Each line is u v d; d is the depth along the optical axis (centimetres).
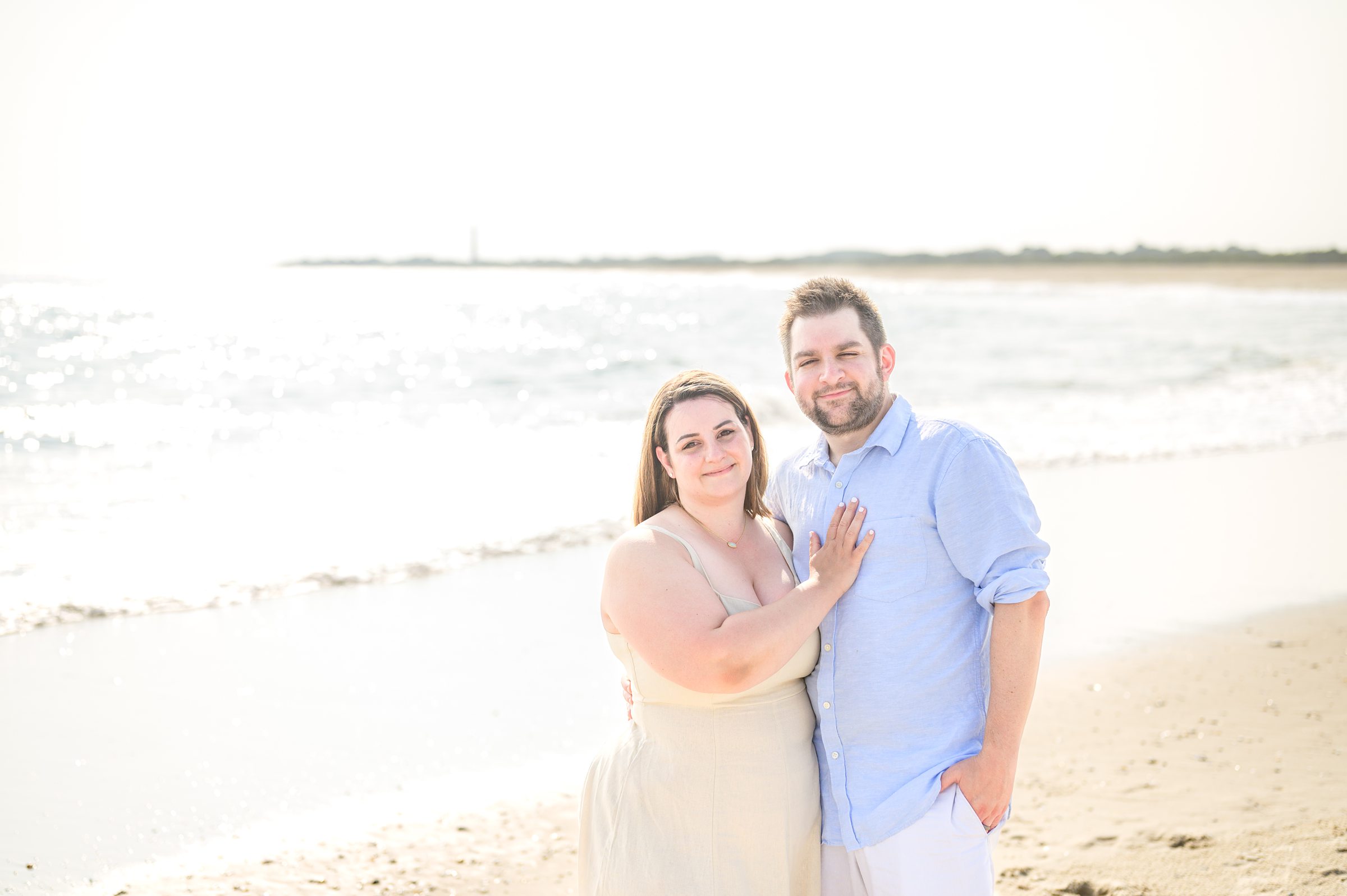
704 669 253
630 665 276
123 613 725
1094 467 1278
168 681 602
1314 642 645
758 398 1802
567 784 485
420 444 1512
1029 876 369
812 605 257
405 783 482
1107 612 712
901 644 262
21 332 3250
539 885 395
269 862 409
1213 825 399
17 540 914
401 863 410
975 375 2475
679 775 264
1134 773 458
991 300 5853
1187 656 622
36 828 432
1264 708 534
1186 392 2122
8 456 1372
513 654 654
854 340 269
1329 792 425
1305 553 869
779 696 271
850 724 267
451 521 1005
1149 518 997
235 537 933
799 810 269
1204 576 801
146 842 424
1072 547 888
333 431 1634
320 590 786
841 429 273
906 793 257
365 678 611
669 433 282
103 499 1101
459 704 576
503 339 3462
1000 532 255
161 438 1545
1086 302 5522
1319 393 2061
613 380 2373
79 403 1909
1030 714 535
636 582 263
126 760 498
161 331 3556
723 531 283
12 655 638
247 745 518
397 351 3009
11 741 515
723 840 263
